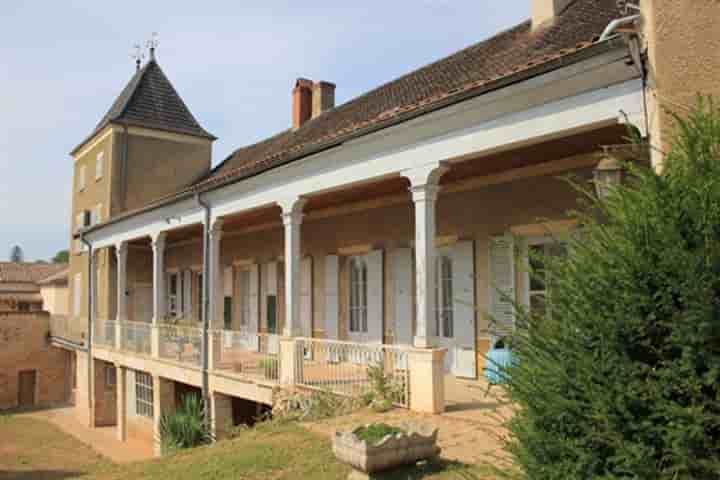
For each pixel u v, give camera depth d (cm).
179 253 2289
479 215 1102
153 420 1688
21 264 4797
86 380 2306
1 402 2759
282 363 1125
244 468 732
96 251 2283
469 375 1091
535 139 723
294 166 1116
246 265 1872
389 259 1305
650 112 540
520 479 361
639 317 296
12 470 1602
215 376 1337
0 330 2789
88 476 885
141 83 2630
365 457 600
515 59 1002
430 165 846
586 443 311
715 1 467
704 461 269
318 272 1535
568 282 331
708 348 277
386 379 914
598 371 304
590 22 926
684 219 296
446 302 1181
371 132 920
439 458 634
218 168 2473
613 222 334
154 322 1688
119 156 2450
